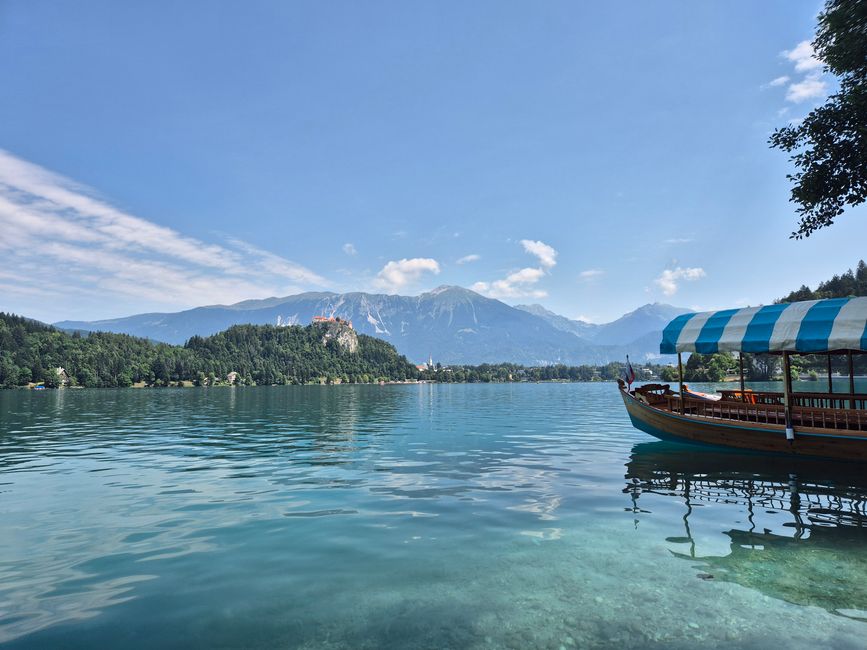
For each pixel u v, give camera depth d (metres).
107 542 10.16
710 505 12.62
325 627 6.58
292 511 12.39
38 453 22.92
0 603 7.43
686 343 21.97
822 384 87.19
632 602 7.20
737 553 9.16
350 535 10.41
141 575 8.45
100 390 168.00
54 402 80.44
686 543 9.73
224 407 64.19
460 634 6.34
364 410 56.19
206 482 16.05
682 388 22.59
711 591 7.55
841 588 7.63
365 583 7.97
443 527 10.91
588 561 8.80
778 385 100.00
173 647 6.13
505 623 6.62
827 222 16.97
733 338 20.06
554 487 14.86
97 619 6.91
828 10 15.55
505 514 11.91
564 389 160.38
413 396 106.12
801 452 18.78
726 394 25.00
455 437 28.53
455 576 8.20
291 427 35.72
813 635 6.29
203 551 9.57
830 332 17.30
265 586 7.93
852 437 17.42
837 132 15.47
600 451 22.34
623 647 6.00
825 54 16.12
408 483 15.65
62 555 9.43
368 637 6.30
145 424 38.94
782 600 7.24
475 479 16.19
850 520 11.25
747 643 6.09
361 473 17.42
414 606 7.15
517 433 30.45
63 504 13.30
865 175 15.35
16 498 14.02
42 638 6.39
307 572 8.46
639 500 13.19
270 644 6.19
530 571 8.37
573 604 7.14
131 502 13.48
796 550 9.30
